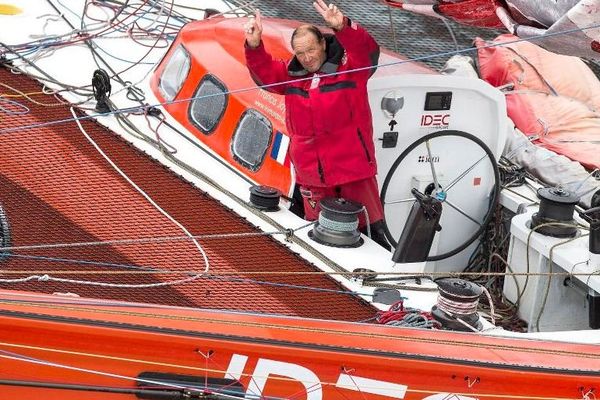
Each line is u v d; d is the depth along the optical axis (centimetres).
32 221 1550
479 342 1306
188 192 1647
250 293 1478
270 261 1531
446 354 1272
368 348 1258
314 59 1533
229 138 1730
